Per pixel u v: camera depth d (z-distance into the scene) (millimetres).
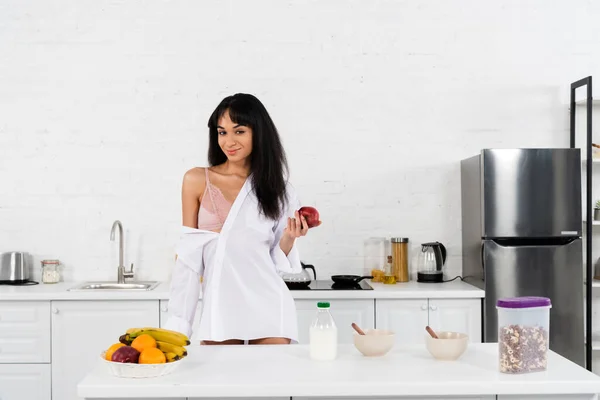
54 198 4215
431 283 4047
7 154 4207
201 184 2596
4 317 3688
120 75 4223
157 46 4234
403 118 4270
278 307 2537
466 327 3742
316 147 4254
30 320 3693
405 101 4270
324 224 4254
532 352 1905
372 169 4270
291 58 4250
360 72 4266
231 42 4238
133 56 4227
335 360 2059
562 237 3814
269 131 2549
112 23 4223
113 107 4227
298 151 4254
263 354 2139
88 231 4223
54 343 3697
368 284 3992
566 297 3771
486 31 4289
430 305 3727
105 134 4223
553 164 3770
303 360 2059
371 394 1790
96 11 4223
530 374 1885
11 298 3662
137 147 4227
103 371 1923
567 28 4293
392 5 4270
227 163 2633
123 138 4227
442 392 1800
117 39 4223
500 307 1924
